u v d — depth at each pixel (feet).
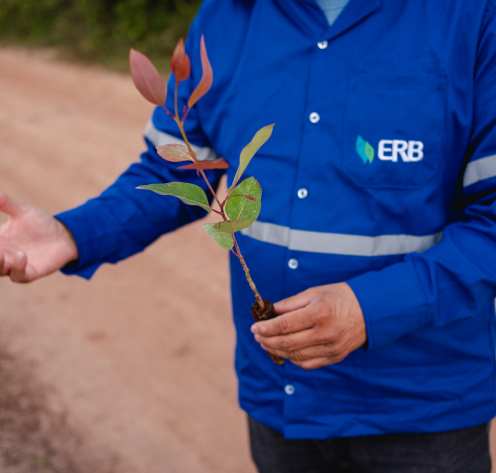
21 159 17.85
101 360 8.69
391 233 3.41
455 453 3.75
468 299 3.09
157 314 9.78
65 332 9.37
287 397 3.85
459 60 3.14
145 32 31.73
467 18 3.10
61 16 36.99
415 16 3.24
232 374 8.35
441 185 3.35
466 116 3.19
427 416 3.62
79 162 17.29
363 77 3.30
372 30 3.31
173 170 4.09
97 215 3.86
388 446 3.80
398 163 3.29
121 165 16.97
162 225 4.13
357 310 3.02
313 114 3.43
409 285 3.06
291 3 3.50
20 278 3.55
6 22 40.40
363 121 3.31
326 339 2.98
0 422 7.51
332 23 3.43
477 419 3.70
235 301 4.09
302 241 3.53
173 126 4.03
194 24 3.94
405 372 3.59
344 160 3.36
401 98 3.24
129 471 6.81
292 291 3.65
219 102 3.80
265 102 3.57
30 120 21.85
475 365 3.64
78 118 21.75
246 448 7.14
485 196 3.18
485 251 3.03
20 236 3.63
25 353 8.88
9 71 30.94
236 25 3.74
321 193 3.46
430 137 3.23
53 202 14.73
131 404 7.82
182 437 7.30
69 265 3.90
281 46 3.51
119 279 10.91
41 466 6.84
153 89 2.29
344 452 3.96
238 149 3.73
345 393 3.72
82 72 29.37
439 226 3.43
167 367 8.52
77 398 7.95
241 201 2.43
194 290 10.50
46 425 7.48
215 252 11.82
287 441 4.21
